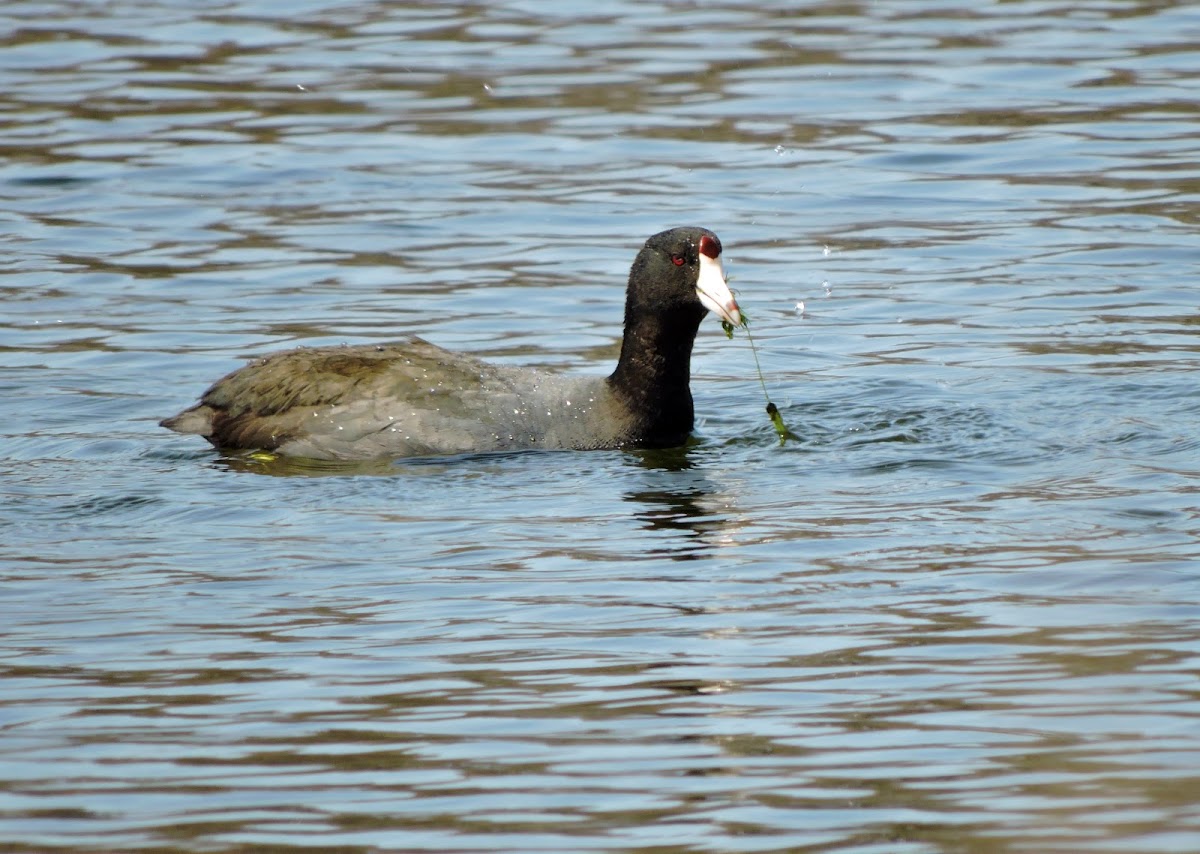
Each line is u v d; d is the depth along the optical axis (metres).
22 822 13.84
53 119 44.69
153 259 35.94
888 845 13.12
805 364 30.41
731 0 56.09
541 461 25.42
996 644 17.19
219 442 26.25
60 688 16.72
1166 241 35.97
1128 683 16.06
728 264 35.50
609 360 30.56
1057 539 20.55
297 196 39.84
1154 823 13.27
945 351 30.61
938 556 20.14
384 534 21.69
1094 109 44.38
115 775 14.72
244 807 14.06
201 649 17.72
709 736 15.28
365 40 51.66
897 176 40.59
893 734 15.20
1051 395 27.73
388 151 42.72
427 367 26.36
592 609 18.70
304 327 32.22
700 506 22.75
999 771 14.34
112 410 28.06
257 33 52.50
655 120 44.56
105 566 20.48
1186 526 20.83
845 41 50.97
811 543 20.86
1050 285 33.88
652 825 13.59
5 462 25.23
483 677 16.81
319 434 25.56
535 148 42.88
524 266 35.62
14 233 37.28
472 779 14.52
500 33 52.41
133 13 54.78
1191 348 30.00
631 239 37.03
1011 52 49.22
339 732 15.55
